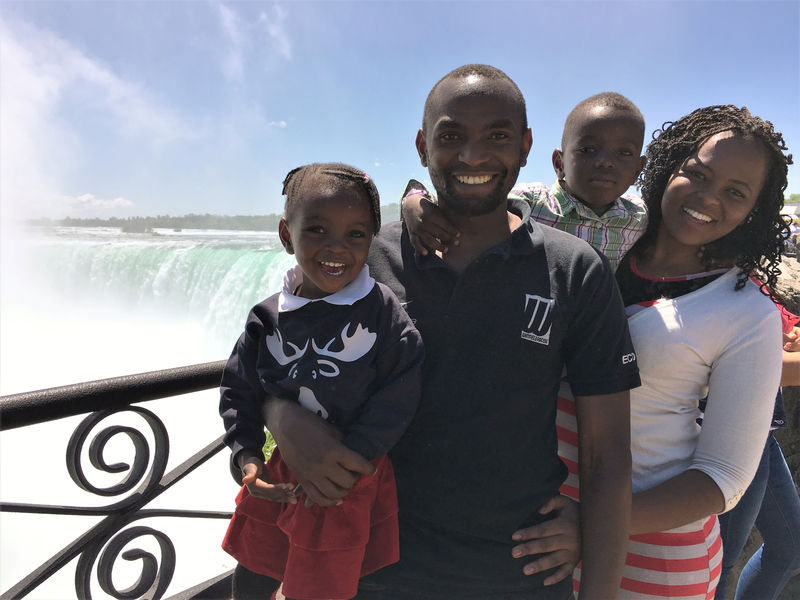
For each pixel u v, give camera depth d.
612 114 1.38
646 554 0.99
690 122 1.04
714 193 0.97
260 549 0.91
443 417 0.85
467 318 0.85
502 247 0.85
